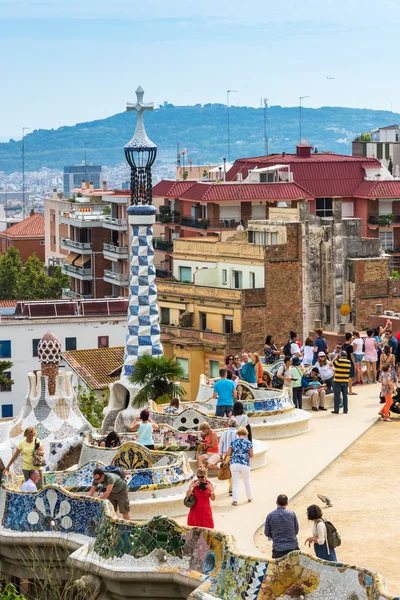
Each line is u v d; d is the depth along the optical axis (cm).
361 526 4584
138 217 6862
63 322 15112
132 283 6875
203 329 14262
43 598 3909
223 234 17438
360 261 14612
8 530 4366
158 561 3847
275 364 6994
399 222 19675
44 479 4753
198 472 4228
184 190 19875
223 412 5884
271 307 14188
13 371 15050
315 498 4981
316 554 3853
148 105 6956
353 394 7044
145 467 4875
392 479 5244
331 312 14562
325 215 19888
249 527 4566
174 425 5762
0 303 17000
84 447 5075
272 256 14175
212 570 3734
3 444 5675
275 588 3453
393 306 14788
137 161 6862
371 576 3275
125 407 6850
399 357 7088
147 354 6819
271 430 6016
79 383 12219
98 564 3931
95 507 4212
